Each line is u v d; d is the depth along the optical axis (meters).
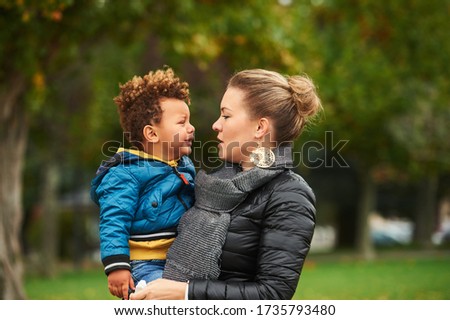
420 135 31.02
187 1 14.43
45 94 15.34
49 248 28.91
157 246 3.72
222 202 3.59
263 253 3.48
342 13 25.73
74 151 29.27
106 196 3.68
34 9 11.12
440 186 45.91
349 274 22.67
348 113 28.50
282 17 18.44
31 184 36.22
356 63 27.95
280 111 3.71
